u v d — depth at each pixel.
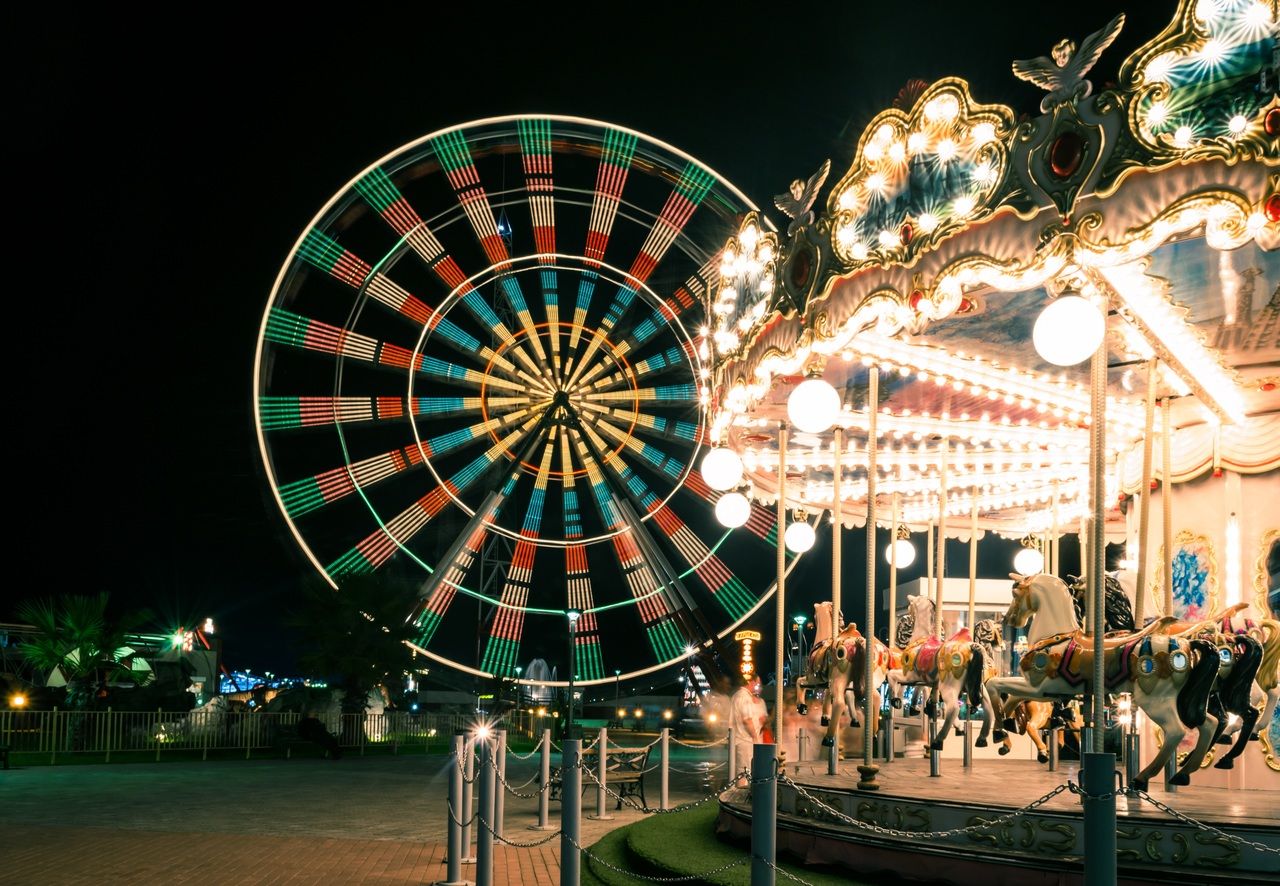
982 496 20.38
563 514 31.00
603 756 15.29
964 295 9.45
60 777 22.28
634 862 10.56
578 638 31.91
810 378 9.92
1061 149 7.66
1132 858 7.51
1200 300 9.71
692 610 30.17
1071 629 11.05
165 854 11.48
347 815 15.48
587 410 30.86
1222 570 12.78
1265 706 9.65
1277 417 12.38
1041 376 12.46
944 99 8.37
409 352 29.23
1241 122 6.87
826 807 7.97
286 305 27.67
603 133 29.23
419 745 36.22
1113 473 17.41
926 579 20.92
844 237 9.35
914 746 18.95
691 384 30.86
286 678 66.75
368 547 28.61
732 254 11.80
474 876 10.22
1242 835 7.16
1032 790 9.94
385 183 28.50
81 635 31.80
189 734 29.72
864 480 18.80
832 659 15.55
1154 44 7.17
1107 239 7.44
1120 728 13.20
